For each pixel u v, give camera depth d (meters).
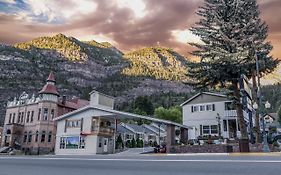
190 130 38.22
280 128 43.62
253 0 27.25
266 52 26.25
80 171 8.99
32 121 51.47
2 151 48.97
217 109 37.34
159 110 78.50
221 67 26.16
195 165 9.21
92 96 39.25
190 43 28.00
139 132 64.31
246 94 28.95
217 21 26.59
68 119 39.66
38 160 14.86
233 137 35.59
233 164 9.09
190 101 40.03
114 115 35.81
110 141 39.38
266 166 8.38
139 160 11.98
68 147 38.59
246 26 25.84
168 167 9.02
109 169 9.18
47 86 52.56
